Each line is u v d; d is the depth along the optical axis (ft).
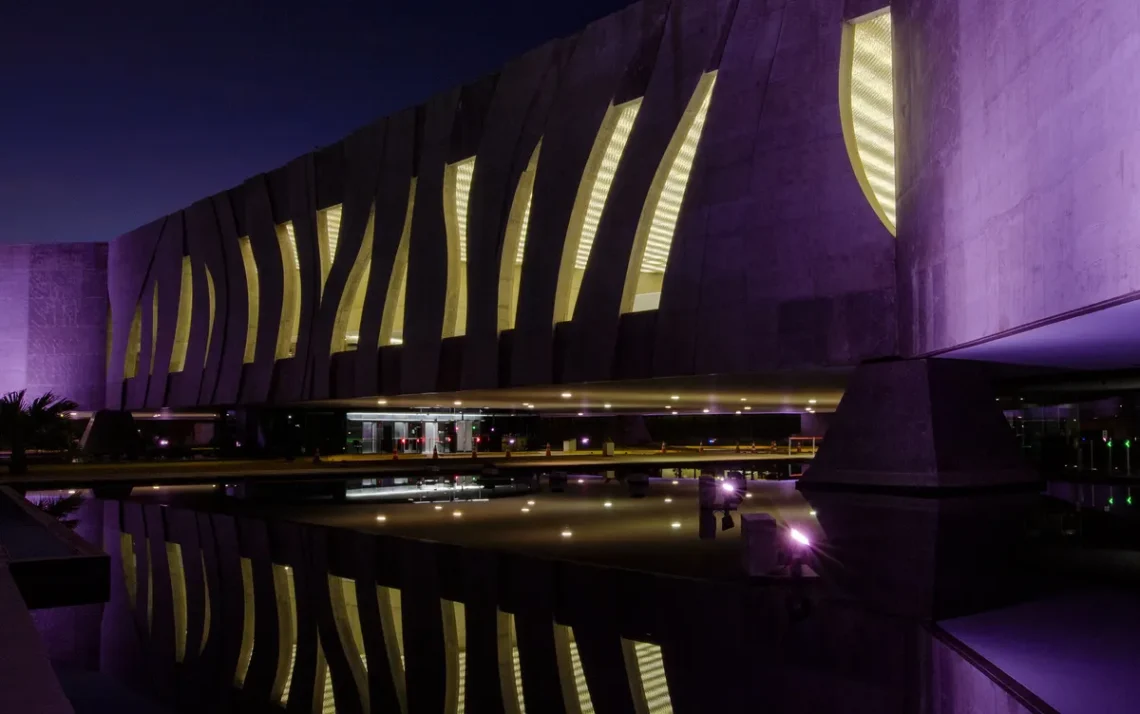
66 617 34.76
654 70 81.66
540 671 24.41
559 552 44.29
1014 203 41.91
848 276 67.51
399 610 33.17
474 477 113.19
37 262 184.14
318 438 175.83
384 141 113.19
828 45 69.62
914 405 65.26
